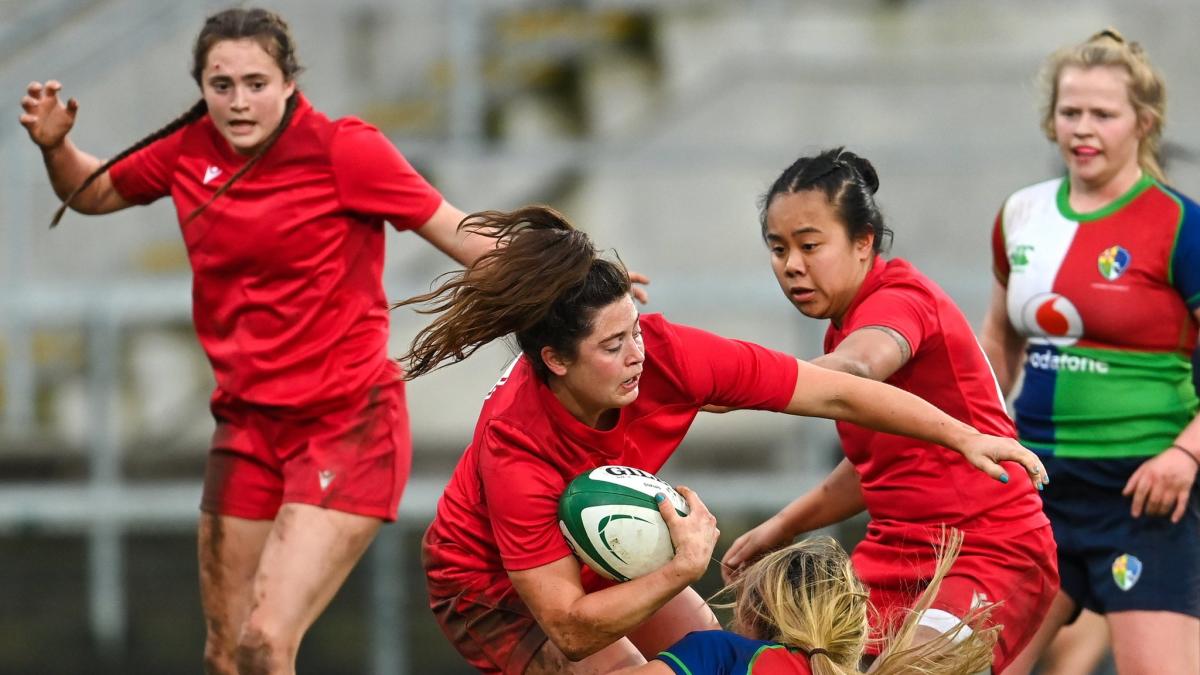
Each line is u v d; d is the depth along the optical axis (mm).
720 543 30844
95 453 30812
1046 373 17703
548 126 41031
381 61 40000
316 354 16375
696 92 41031
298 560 16125
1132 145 17266
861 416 13539
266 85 15992
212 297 16672
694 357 13383
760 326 35906
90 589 32500
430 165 39062
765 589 13250
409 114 39688
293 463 16609
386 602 30750
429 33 40031
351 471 16469
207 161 16594
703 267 38938
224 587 17125
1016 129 40594
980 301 32938
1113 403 17328
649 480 13258
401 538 31781
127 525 32188
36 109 16672
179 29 38906
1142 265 17109
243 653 15945
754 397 13477
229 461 16953
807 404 13477
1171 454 16812
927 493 15164
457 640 15273
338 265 16422
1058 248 17484
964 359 14914
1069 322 17422
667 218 39062
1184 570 17156
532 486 13180
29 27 38625
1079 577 17844
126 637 32219
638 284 15734
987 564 15094
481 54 40906
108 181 17250
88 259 36812
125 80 38781
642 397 13500
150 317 33969
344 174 16172
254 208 16188
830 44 41000
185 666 32531
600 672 14578
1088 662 19438
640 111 41062
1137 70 17109
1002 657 15312
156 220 37375
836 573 13250
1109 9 40562
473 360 36531
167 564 32438
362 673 32969
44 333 34969
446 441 35500
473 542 14812
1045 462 17703
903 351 14250
